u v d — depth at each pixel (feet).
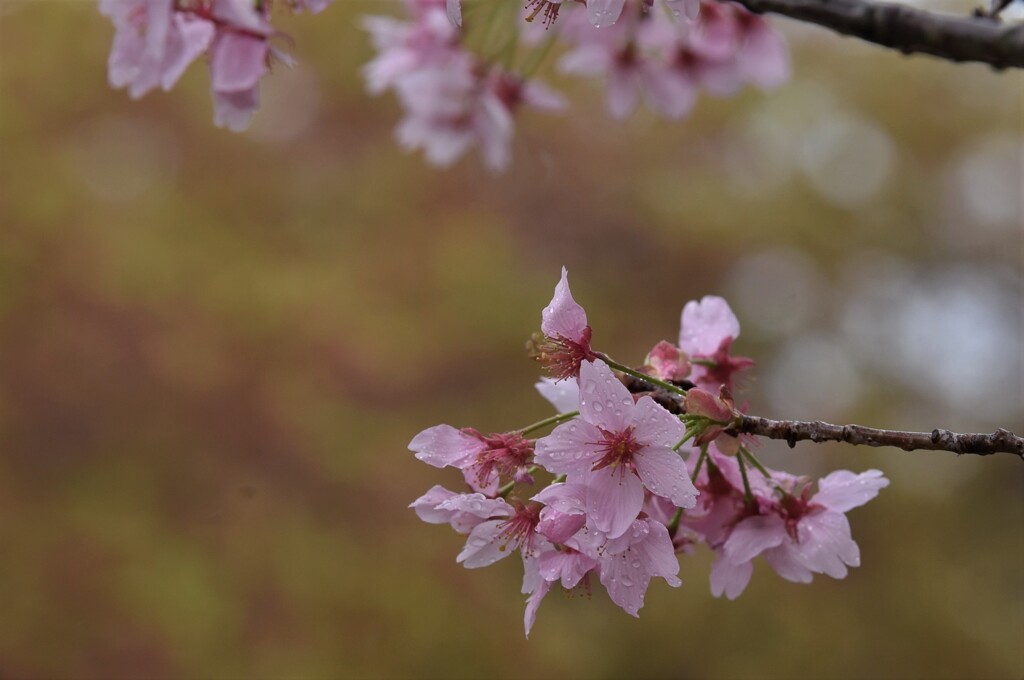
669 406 6.08
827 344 41.57
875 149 42.63
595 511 5.47
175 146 32.86
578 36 10.93
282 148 34.35
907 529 37.45
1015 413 41.98
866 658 34.12
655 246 39.93
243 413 28.60
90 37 32.17
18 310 28.37
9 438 27.81
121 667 25.63
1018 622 36.47
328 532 28.04
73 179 30.14
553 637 28.50
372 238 33.53
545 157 38.68
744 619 32.81
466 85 11.19
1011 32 6.27
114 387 28.43
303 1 7.09
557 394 6.68
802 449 39.40
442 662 26.89
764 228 39.06
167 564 26.73
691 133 40.22
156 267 28.96
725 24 10.64
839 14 6.79
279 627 26.61
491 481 5.94
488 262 32.71
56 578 26.50
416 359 30.17
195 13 7.04
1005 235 42.78
